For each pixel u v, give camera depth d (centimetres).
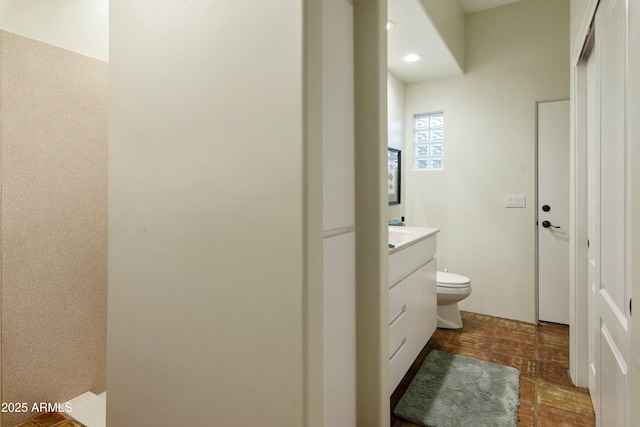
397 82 345
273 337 101
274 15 100
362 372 154
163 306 123
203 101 113
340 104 138
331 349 134
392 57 296
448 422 178
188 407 118
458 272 348
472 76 335
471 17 335
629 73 106
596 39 158
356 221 152
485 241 335
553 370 232
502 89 323
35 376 169
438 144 360
